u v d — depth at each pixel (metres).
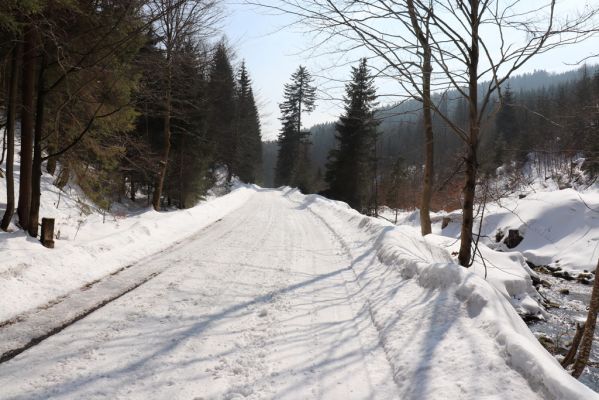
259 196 32.75
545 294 10.69
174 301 5.49
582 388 2.64
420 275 5.62
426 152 11.70
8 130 7.87
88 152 11.42
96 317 4.82
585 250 14.31
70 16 8.34
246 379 3.52
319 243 11.08
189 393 3.26
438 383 3.18
